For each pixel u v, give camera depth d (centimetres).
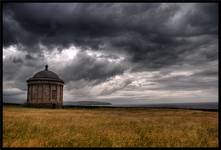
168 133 1380
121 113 3350
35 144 1057
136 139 1203
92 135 1287
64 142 1119
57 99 5334
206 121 2050
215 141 1152
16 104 4872
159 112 3616
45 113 3003
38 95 5244
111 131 1439
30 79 5269
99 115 2858
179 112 3484
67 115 2733
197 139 1211
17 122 1764
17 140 1100
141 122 2008
